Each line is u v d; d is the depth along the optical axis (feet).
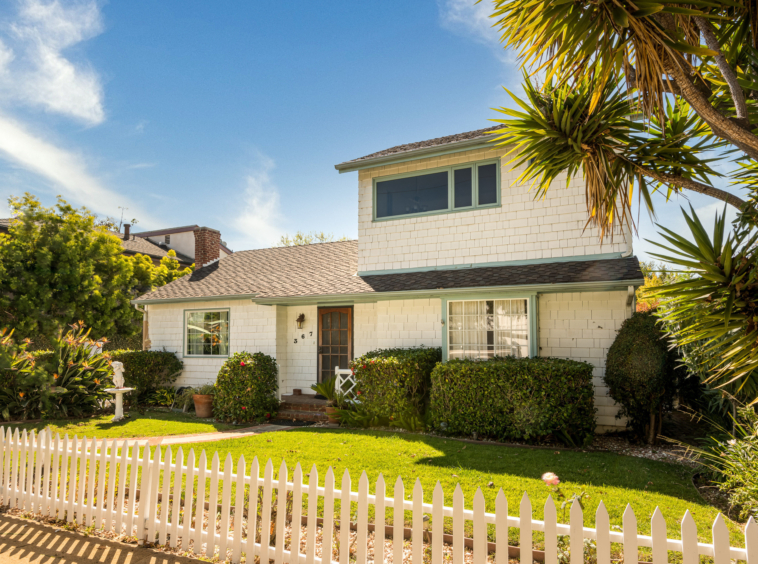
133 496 14.55
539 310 31.53
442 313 33.53
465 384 27.40
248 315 42.52
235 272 49.26
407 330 36.22
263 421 35.14
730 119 11.16
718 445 18.34
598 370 29.91
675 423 30.12
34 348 57.77
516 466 20.10
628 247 31.32
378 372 30.73
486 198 36.14
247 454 22.80
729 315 11.13
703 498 16.37
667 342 24.73
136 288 76.38
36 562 12.87
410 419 29.25
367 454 22.20
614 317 29.76
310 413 36.09
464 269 36.01
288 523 14.79
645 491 16.81
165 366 43.65
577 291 29.63
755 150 10.95
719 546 7.98
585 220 32.76
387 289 34.55
